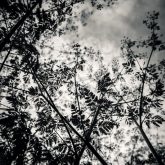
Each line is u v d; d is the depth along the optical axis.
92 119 6.14
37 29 6.36
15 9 5.31
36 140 5.35
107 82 7.00
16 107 5.22
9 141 4.87
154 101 8.21
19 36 6.90
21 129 5.00
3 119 4.78
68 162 5.29
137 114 8.34
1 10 5.86
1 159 4.57
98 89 6.95
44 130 6.13
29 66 7.09
